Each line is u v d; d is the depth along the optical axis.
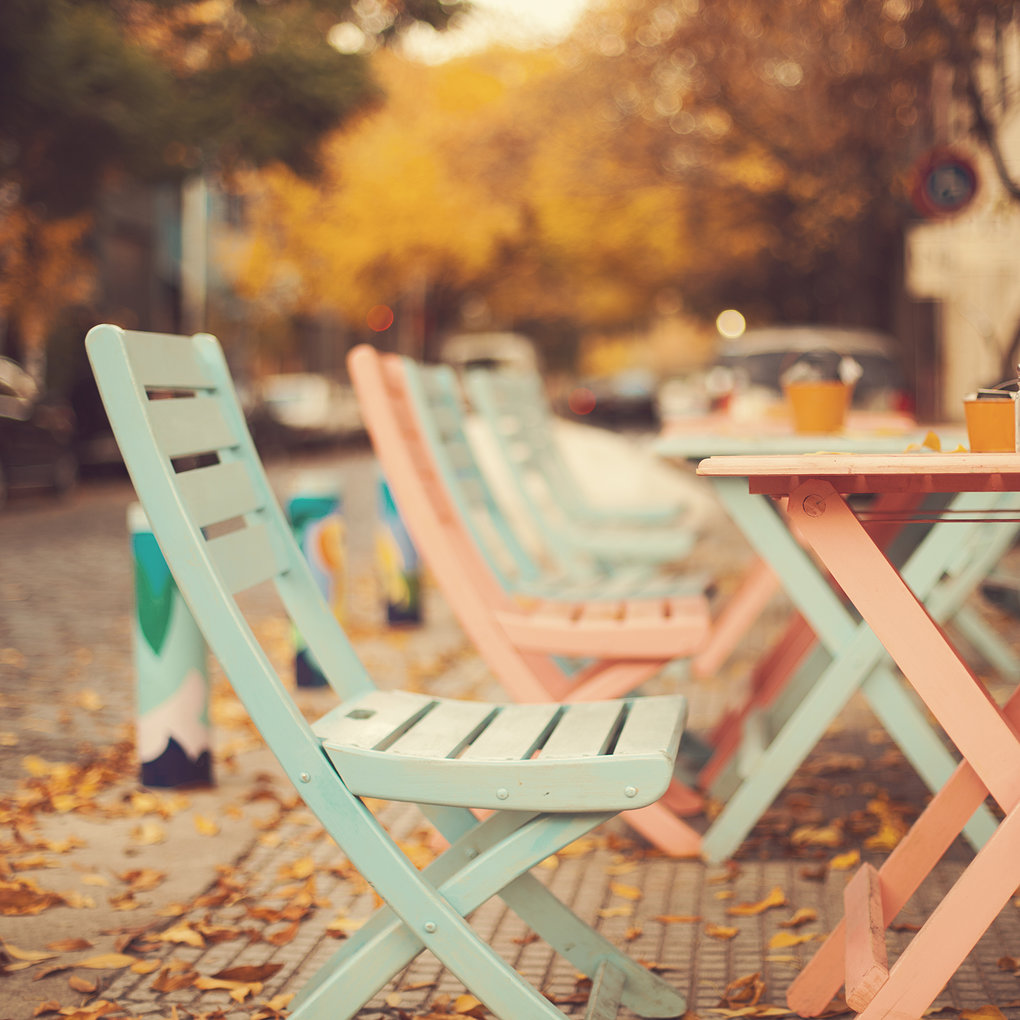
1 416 16.72
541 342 63.31
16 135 15.53
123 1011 3.11
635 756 2.53
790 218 25.19
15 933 3.58
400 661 7.53
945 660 2.62
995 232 15.55
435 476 4.91
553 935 3.07
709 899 3.80
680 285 38.12
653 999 3.04
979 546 4.82
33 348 22.17
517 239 40.41
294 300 36.50
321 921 3.67
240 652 2.63
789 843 4.26
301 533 7.47
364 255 37.03
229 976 3.27
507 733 2.86
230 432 3.29
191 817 4.62
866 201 17.56
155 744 4.91
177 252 37.00
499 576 4.98
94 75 15.21
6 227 18.58
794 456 2.56
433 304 45.50
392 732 2.82
